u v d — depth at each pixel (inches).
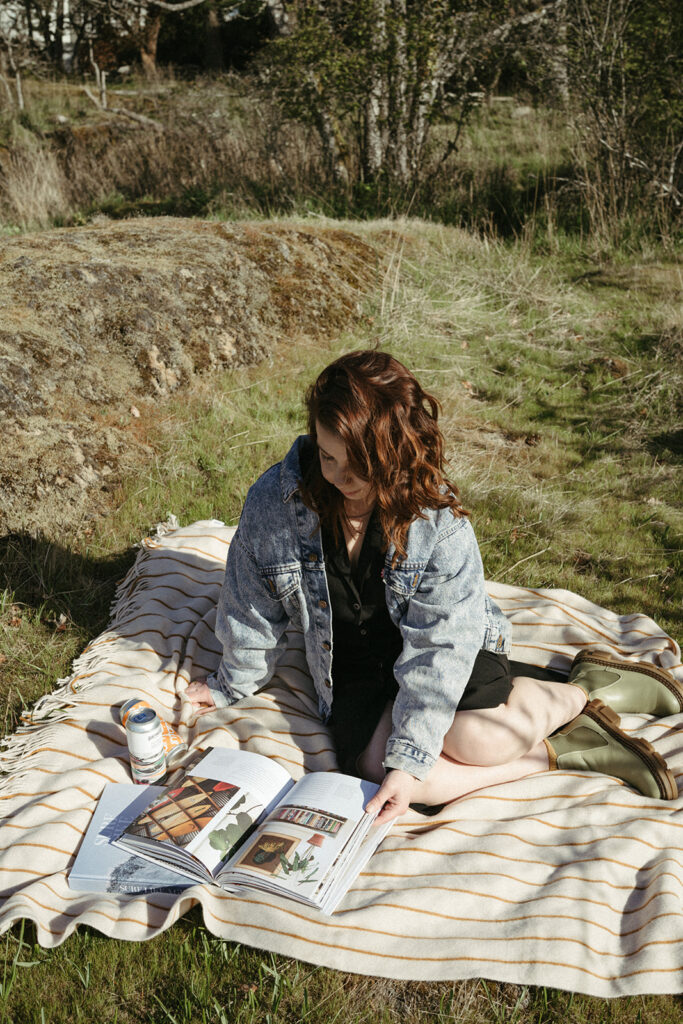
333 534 91.7
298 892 80.4
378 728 97.5
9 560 138.6
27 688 115.9
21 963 78.6
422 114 382.3
